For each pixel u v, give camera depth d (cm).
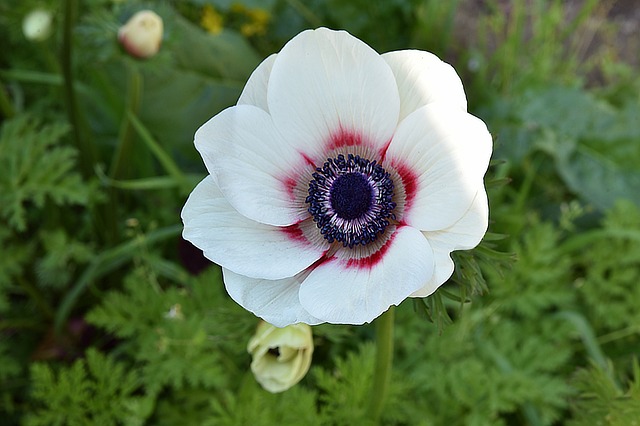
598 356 40
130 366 44
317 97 29
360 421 37
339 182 29
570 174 49
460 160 27
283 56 28
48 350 44
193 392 40
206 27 53
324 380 38
